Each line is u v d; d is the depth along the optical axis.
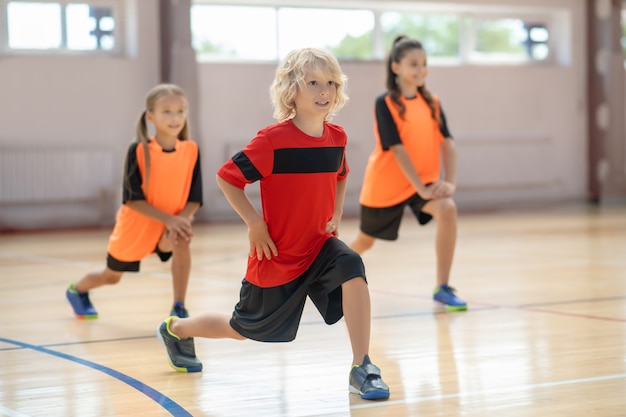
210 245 10.72
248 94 14.73
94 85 13.70
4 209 13.17
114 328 5.34
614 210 15.30
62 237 12.13
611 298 6.16
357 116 15.35
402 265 8.47
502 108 16.52
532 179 16.75
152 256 9.59
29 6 13.34
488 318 5.45
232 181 3.54
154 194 5.16
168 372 4.12
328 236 3.66
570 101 17.05
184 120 5.14
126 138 13.93
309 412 3.37
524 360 4.23
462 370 4.05
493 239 10.92
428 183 6.18
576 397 3.50
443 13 16.17
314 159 3.56
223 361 4.35
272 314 3.57
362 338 3.56
